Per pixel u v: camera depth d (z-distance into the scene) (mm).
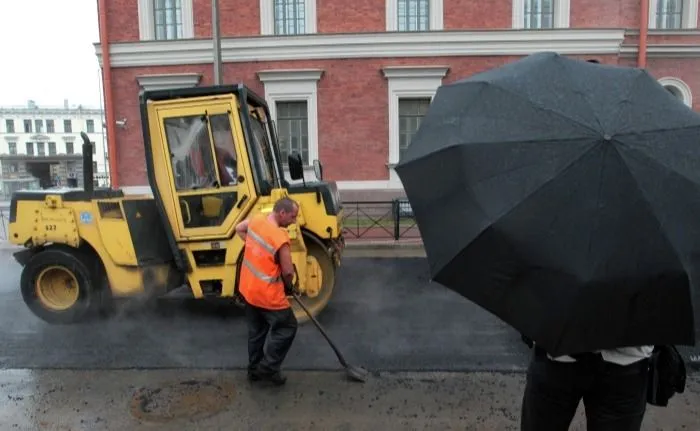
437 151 1914
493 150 1759
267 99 13859
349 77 13727
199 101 5043
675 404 3576
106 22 13828
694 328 1567
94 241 5277
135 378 4098
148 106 5090
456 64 13633
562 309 1590
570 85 1821
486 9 13602
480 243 1692
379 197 13836
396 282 7297
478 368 4227
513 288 1670
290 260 3775
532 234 1622
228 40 13648
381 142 13820
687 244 1571
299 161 5906
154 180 5141
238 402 3672
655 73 14281
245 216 5102
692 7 14023
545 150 1674
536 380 2090
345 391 3834
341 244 6234
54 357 4551
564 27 13477
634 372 1927
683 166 1646
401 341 4875
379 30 13602
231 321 5531
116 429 3314
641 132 1657
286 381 4004
